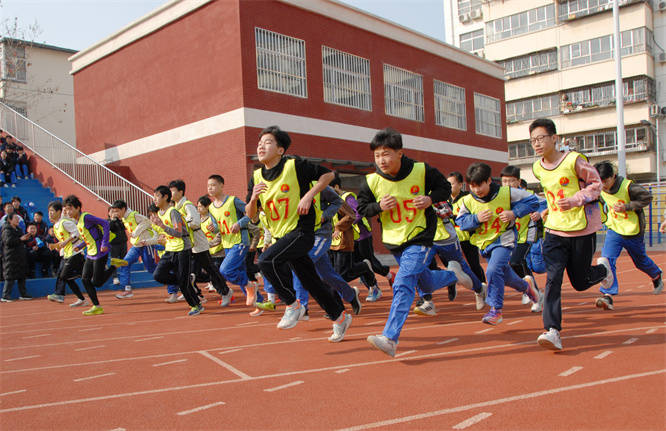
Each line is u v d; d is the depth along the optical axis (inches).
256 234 286.0
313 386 141.5
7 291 399.5
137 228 385.1
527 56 1453.0
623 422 106.8
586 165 170.9
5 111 730.8
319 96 615.5
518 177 258.5
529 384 134.6
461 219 216.5
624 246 250.8
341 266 283.3
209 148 571.5
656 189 815.1
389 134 171.9
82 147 743.7
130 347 206.7
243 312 294.4
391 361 165.6
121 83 681.0
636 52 1312.7
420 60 767.7
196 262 299.7
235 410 124.8
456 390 132.5
